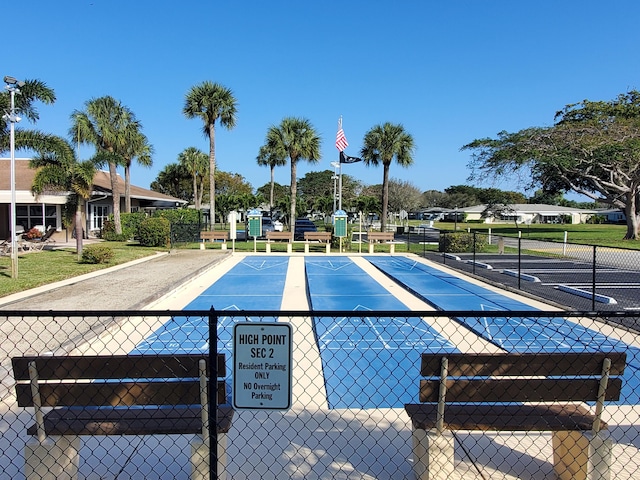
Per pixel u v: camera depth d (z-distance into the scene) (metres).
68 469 3.32
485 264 17.02
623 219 74.12
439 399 3.32
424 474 3.39
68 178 17.80
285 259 20.55
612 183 30.45
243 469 3.65
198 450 3.18
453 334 8.09
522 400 3.34
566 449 3.46
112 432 3.18
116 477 3.52
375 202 53.75
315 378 5.88
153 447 3.97
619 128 29.28
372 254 22.66
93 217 30.80
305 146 32.09
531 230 47.44
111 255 17.22
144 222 24.22
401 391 5.46
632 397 5.32
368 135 32.66
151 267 16.05
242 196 54.34
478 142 33.50
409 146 32.47
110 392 3.19
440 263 18.62
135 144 31.11
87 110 29.38
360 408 4.90
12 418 4.49
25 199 22.34
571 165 29.88
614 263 18.80
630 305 10.37
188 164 57.16
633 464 3.71
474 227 54.91
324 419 4.57
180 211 32.78
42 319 8.24
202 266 16.31
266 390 2.89
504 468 3.68
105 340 7.60
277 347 2.88
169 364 3.19
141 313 2.86
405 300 11.48
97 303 9.82
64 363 3.15
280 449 3.97
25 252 20.75
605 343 7.58
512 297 11.58
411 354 6.96
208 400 3.13
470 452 3.93
